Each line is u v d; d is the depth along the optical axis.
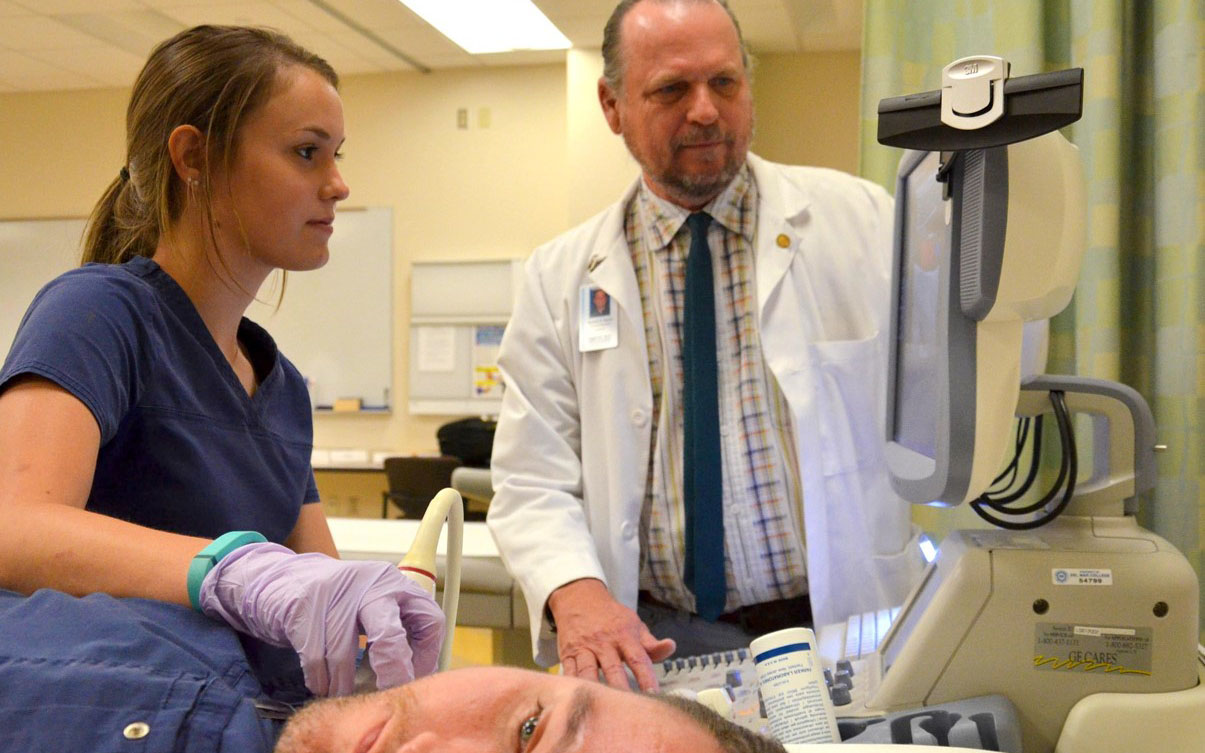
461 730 0.64
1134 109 1.88
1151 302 1.86
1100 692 0.99
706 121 1.55
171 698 0.73
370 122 6.75
